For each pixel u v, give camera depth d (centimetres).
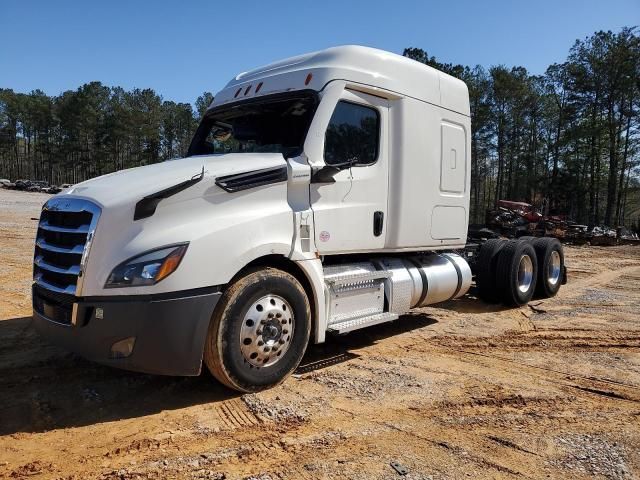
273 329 441
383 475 312
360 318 540
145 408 411
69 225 417
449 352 580
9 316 682
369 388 459
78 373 484
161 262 385
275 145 514
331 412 405
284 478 308
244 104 562
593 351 589
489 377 495
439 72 647
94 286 385
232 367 418
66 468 320
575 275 1275
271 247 442
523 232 1502
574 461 333
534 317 767
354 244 534
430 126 622
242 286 421
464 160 689
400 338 638
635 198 5834
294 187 477
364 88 540
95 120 8712
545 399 441
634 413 414
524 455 341
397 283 586
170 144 8912
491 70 5694
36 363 507
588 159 4800
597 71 4741
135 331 379
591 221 4934
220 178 426
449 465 326
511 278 801
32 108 9369
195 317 394
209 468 320
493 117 5766
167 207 403
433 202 634
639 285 1103
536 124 5819
